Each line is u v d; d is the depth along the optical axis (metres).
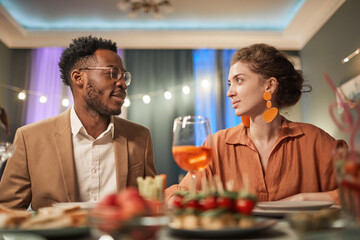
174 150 0.74
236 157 1.15
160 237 0.47
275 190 1.06
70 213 0.54
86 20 4.30
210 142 0.75
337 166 0.48
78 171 1.22
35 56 4.60
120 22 4.38
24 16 4.16
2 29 4.19
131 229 0.39
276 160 1.08
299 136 1.11
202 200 0.49
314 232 0.44
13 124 4.41
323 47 3.93
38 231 0.47
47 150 1.18
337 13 3.57
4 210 0.59
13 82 4.52
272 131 1.13
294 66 1.25
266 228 0.46
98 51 1.31
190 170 0.77
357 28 3.14
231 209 0.48
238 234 0.44
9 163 1.17
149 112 4.58
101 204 0.42
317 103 4.10
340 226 0.46
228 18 4.32
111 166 1.26
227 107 4.61
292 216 0.45
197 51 4.74
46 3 3.84
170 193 1.00
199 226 0.47
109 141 1.29
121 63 1.35
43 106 4.51
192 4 3.93
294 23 4.21
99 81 1.26
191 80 4.68
